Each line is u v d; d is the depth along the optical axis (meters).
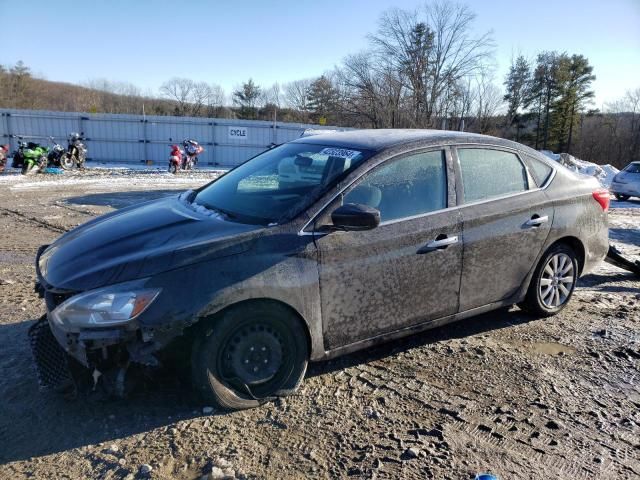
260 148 27.30
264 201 3.57
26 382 3.46
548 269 4.61
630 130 58.16
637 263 6.19
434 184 3.81
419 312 3.75
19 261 6.42
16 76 60.28
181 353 3.04
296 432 2.98
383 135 4.06
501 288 4.22
